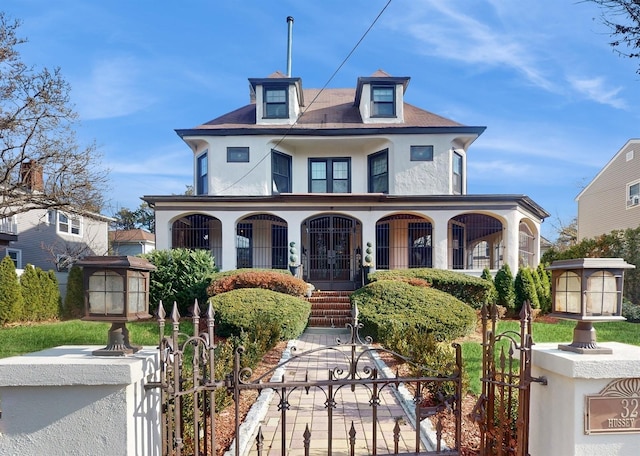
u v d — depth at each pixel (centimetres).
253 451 356
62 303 1323
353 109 1767
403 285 984
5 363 224
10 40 1352
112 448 221
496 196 1402
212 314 286
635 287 1390
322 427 416
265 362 685
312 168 1694
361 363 682
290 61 1864
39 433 224
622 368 231
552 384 256
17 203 1455
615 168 2139
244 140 1584
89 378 219
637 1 619
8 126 1345
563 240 3581
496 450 300
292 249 1424
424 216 1452
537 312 1166
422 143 1570
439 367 465
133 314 256
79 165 1480
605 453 235
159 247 1434
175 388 250
